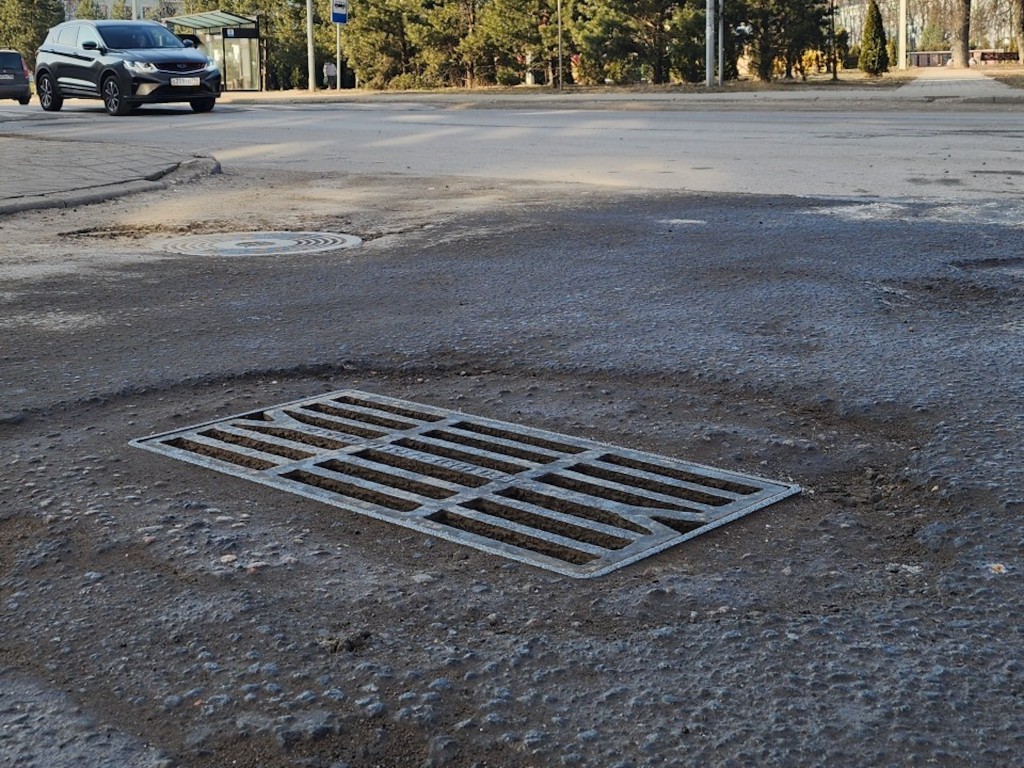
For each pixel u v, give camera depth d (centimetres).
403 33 4322
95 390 451
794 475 352
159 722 222
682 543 303
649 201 983
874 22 4444
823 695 227
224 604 270
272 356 499
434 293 627
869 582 278
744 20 3534
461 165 1325
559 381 457
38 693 233
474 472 355
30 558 297
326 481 350
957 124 1864
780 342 506
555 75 3934
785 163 1287
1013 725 216
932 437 378
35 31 6812
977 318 550
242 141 1722
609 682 233
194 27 4634
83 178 1151
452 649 247
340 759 209
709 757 207
